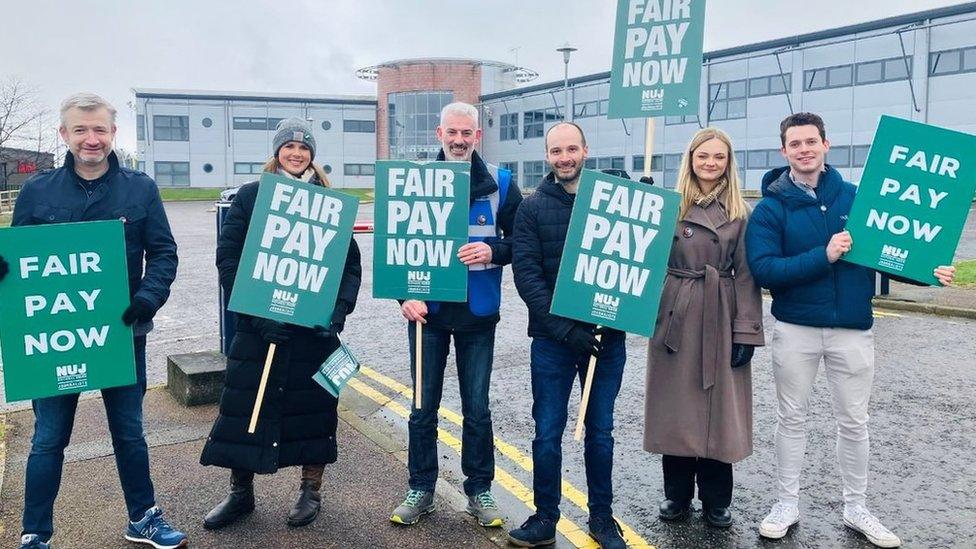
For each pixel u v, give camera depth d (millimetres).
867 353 3756
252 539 3785
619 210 3607
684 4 4234
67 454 4871
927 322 9570
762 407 6121
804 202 3715
